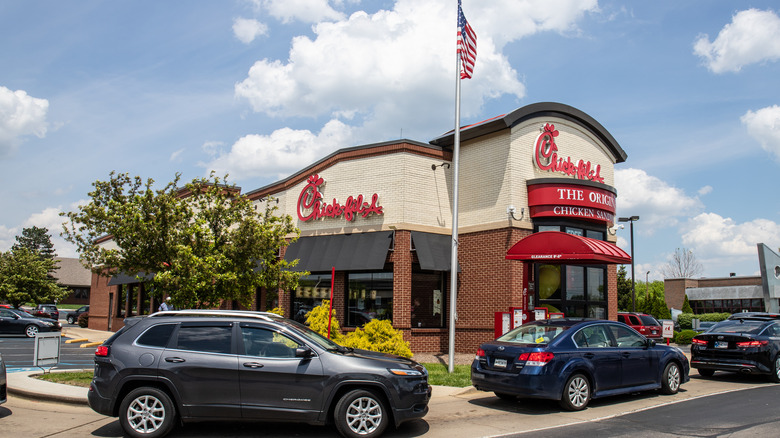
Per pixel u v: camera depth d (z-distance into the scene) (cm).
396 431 855
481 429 870
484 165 1931
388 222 1906
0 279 4222
